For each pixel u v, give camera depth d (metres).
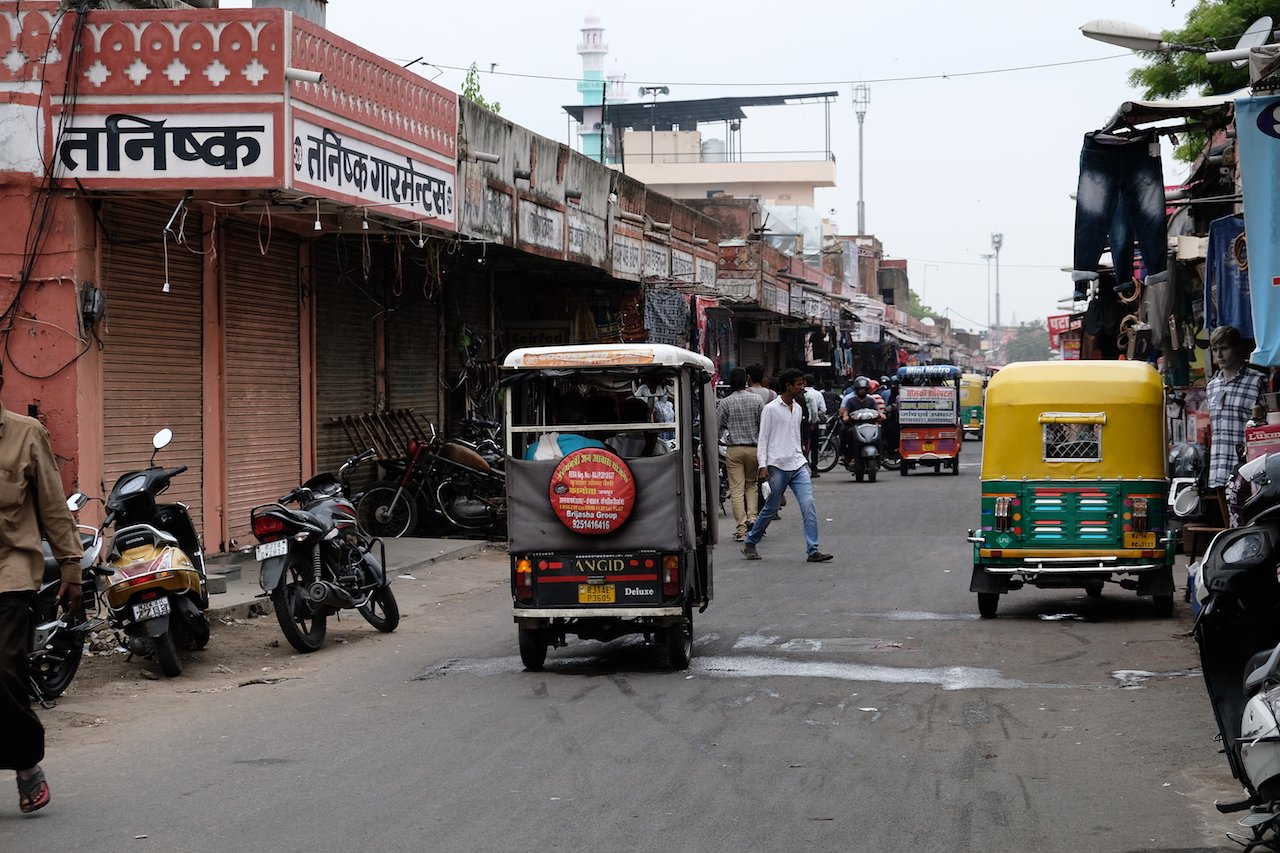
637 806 6.17
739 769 6.84
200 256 14.23
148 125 12.07
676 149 73.56
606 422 10.33
